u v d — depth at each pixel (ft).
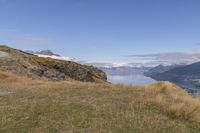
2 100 65.67
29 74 178.91
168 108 55.11
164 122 49.32
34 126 46.83
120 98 65.82
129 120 49.19
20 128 46.01
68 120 49.19
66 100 63.26
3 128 46.01
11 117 51.37
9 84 100.17
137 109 56.08
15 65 180.65
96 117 50.60
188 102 64.44
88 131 44.29
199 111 56.95
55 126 46.60
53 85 90.22
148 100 63.10
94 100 63.21
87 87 83.25
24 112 54.08
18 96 70.28
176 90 81.10
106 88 81.71
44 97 67.72
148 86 83.46
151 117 51.24
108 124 47.19
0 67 170.09
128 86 84.48
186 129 47.34
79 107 56.80
